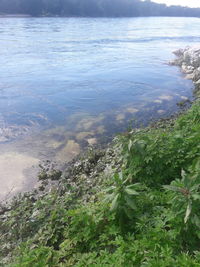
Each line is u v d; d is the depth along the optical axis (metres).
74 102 13.65
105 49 29.08
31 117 11.75
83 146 9.25
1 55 23.73
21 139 9.77
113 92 15.25
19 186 7.16
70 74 18.70
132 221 3.98
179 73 19.64
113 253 3.45
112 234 3.91
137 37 40.84
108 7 96.00
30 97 14.23
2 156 8.56
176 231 3.34
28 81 16.88
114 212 3.98
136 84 16.75
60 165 8.08
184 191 3.40
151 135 5.72
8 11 75.62
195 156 4.77
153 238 3.35
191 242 3.32
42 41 32.03
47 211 5.21
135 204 4.03
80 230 4.14
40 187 7.04
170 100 13.87
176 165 4.74
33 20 64.12
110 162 7.30
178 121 6.99
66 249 4.02
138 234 3.66
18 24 52.31
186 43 35.91
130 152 5.06
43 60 22.50
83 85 16.41
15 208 6.13
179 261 2.95
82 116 11.91
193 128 5.55
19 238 4.94
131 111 12.45
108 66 21.34
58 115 12.01
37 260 3.78
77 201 5.40
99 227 4.07
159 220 3.65
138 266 3.13
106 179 5.93
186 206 3.33
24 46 28.31
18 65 20.59
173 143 5.07
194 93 14.78
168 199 4.07
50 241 4.51
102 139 9.73
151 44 34.16
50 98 14.14
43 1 79.44
